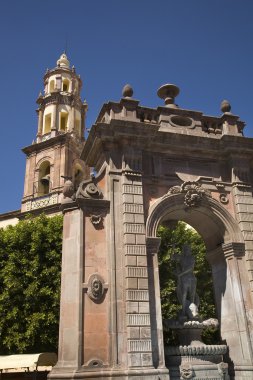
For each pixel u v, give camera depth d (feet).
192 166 57.67
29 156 164.55
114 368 43.60
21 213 146.61
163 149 56.65
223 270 56.24
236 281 52.49
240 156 59.31
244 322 50.29
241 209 56.34
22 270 88.79
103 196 53.62
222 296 55.93
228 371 51.60
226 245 54.70
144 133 54.34
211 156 59.06
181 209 55.47
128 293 46.37
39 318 81.56
